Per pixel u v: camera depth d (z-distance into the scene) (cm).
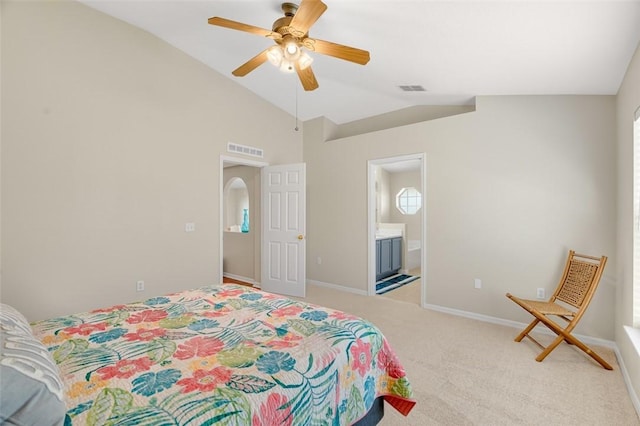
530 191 314
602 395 200
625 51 201
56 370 94
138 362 118
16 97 248
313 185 507
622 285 245
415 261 671
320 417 114
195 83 370
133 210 318
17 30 248
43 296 263
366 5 198
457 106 387
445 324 328
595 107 284
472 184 348
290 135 499
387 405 191
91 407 91
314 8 179
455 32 209
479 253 344
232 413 91
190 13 279
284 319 164
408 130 400
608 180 278
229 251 573
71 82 276
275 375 110
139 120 321
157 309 180
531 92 303
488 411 184
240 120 422
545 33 192
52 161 266
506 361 245
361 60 224
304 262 439
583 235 288
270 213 467
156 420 86
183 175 360
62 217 272
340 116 484
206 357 122
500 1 168
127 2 273
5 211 245
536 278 311
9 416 73
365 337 148
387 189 729
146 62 326
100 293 296
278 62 234
